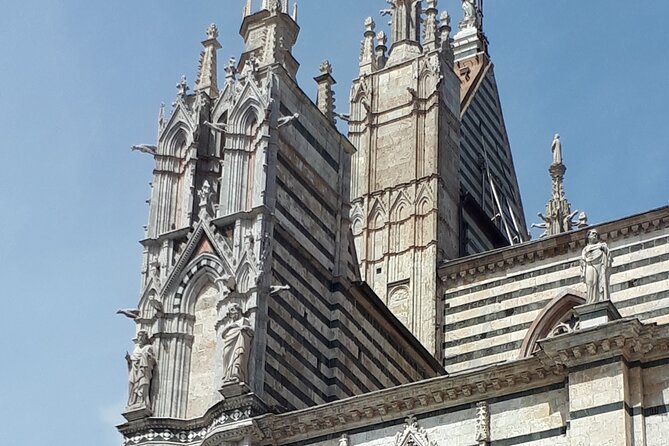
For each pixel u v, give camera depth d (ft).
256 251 171.63
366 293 189.06
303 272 179.32
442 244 224.33
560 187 229.66
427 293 215.92
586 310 145.48
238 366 163.43
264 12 193.88
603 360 142.00
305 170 185.16
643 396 140.67
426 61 240.73
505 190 265.95
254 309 167.73
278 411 165.78
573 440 140.46
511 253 208.95
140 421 168.86
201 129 186.60
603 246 150.00
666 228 193.77
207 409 166.81
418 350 200.03
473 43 285.02
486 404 148.46
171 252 178.91
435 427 150.61
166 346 173.47
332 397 177.68
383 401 153.79
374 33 252.21
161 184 184.65
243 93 182.91
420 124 235.61
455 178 236.22
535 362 145.89
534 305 203.92
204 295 175.42
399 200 230.48
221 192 178.29
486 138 264.11
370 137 238.68
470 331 209.05
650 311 189.78
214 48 198.29
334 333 181.57
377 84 243.60
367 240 230.07
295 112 185.88
